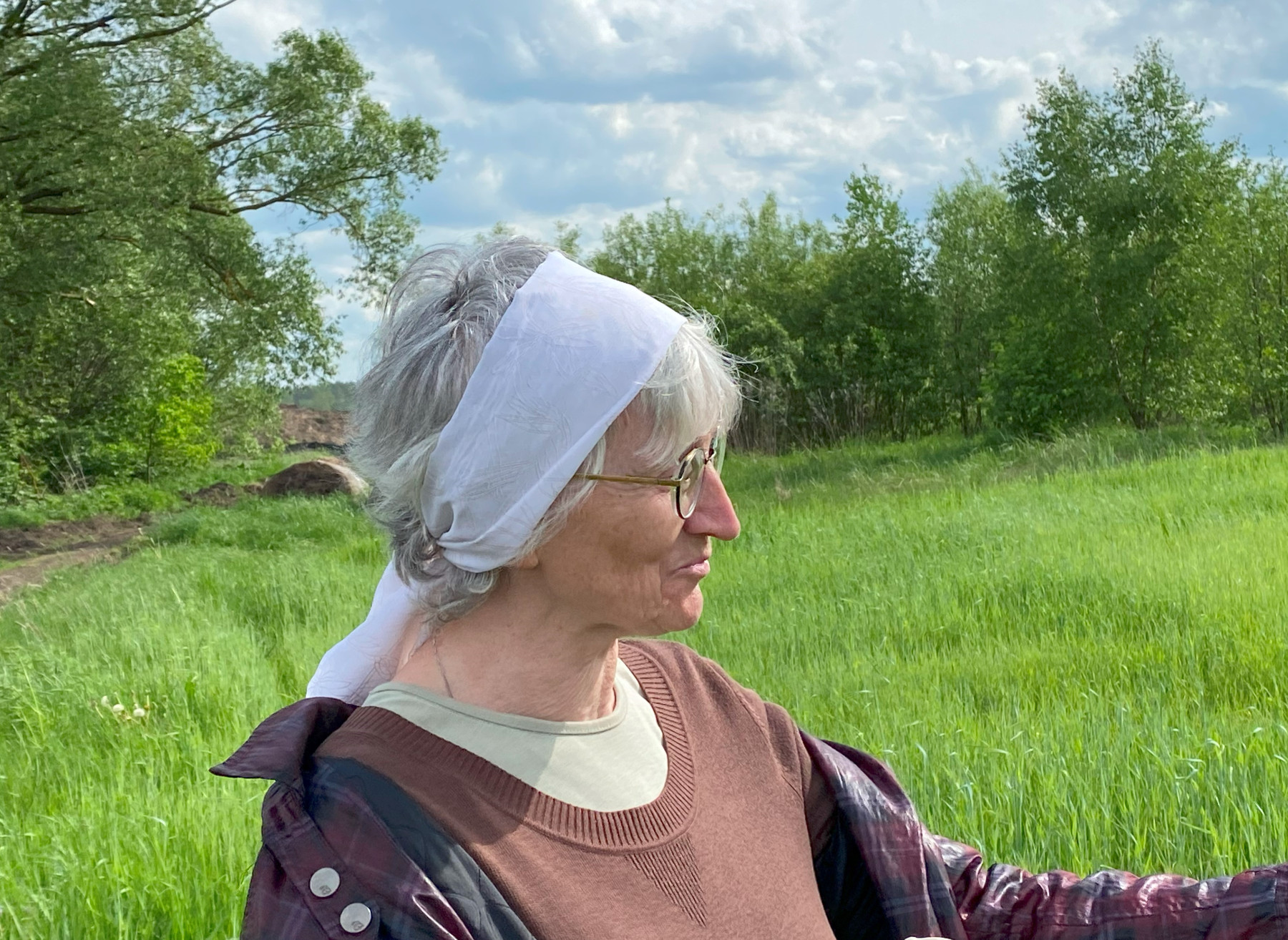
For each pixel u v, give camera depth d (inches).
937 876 48.6
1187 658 224.1
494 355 38.4
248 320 971.3
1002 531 371.9
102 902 129.3
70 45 792.9
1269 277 692.7
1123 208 732.0
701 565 41.9
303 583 415.8
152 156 825.5
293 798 36.5
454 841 36.7
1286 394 672.4
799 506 533.6
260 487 1038.4
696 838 41.9
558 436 38.0
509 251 41.6
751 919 41.4
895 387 1022.4
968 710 205.3
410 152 959.6
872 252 1043.9
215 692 238.2
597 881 38.3
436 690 40.9
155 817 147.7
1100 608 269.6
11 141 781.3
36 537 824.3
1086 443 625.9
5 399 1000.2
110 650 278.2
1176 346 724.0
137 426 1115.9
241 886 130.3
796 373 1025.5
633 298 40.0
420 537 41.1
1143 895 47.2
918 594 303.0
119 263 843.4
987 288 991.0
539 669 40.9
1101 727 177.8
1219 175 729.0
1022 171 779.4
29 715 231.5
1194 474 456.8
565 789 39.9
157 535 714.8
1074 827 135.1
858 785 49.4
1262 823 135.3
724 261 1157.1
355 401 41.6
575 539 39.8
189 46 855.7
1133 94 746.8
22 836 155.9
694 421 40.3
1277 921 45.5
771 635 282.4
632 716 44.4
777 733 49.3
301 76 901.8
